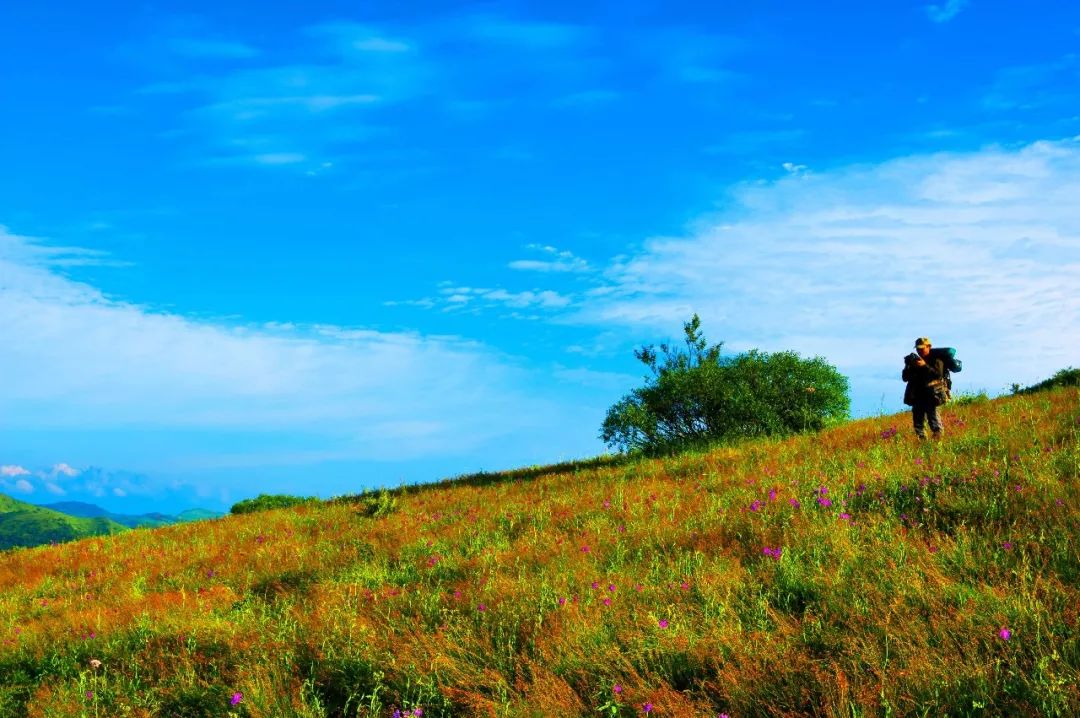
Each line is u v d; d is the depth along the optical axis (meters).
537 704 4.81
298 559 11.17
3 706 6.44
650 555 7.96
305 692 5.66
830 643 4.93
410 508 15.47
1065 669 4.02
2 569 15.12
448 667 5.60
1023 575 5.25
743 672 4.69
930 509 7.47
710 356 20.80
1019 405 13.58
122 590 10.91
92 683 6.41
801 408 18.16
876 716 3.97
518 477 19.58
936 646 4.65
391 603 7.50
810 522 7.68
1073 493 7.02
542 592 6.91
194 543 15.26
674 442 18.62
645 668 5.04
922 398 12.20
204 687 6.16
